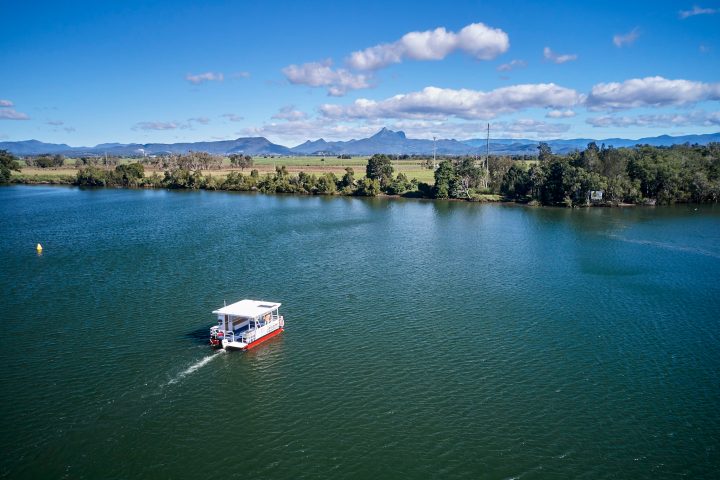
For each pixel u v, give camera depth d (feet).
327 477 164.25
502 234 565.94
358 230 586.45
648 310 312.09
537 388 218.59
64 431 186.50
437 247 492.95
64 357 241.76
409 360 243.19
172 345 255.50
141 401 206.08
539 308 315.17
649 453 177.06
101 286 348.59
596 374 230.68
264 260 428.97
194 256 440.45
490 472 167.22
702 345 260.83
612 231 583.99
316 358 244.22
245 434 185.78
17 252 453.17
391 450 177.58
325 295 336.08
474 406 204.54
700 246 498.28
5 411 197.88
